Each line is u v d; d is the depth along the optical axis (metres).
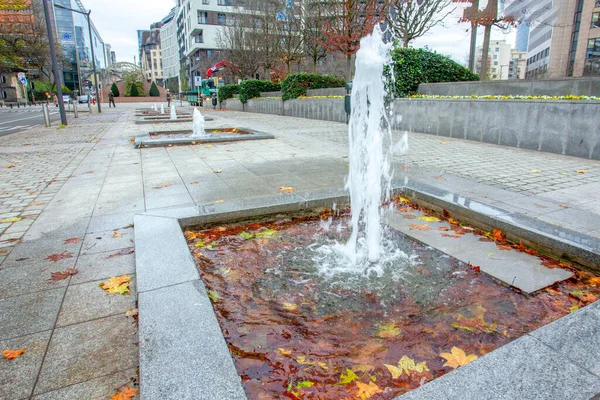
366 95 3.70
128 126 14.98
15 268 2.79
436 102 10.07
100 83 74.06
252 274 2.80
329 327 2.18
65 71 75.06
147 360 1.66
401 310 2.35
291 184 5.01
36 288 2.51
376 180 3.59
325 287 2.62
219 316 2.27
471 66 14.64
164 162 6.76
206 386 1.51
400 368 1.82
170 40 91.44
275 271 2.85
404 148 8.00
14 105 49.03
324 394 1.65
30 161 7.36
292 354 1.93
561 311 2.30
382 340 2.05
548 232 3.08
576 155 6.94
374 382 1.73
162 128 13.80
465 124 9.30
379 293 2.54
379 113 3.71
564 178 5.26
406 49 11.98
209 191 4.71
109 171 6.14
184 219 3.57
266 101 22.66
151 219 3.53
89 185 5.22
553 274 2.72
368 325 2.20
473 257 3.01
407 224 3.76
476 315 2.27
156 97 63.19
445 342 2.03
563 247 2.89
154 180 5.38
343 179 5.25
